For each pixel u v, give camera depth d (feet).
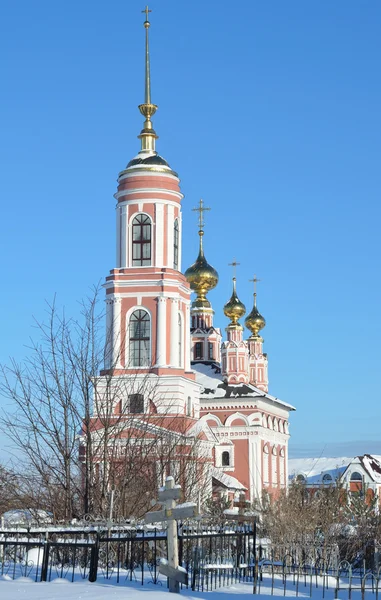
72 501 114.42
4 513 113.60
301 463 408.87
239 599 68.80
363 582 77.25
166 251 219.82
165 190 220.84
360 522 119.96
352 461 353.72
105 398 141.18
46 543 76.64
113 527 86.33
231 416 296.71
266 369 358.02
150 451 135.03
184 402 215.92
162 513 72.74
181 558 77.05
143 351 216.54
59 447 114.62
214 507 155.22
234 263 350.43
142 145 227.61
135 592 68.59
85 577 78.33
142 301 217.77
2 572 81.76
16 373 117.08
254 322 367.86
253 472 292.20
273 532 115.96
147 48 230.27
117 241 223.10
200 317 342.03
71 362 117.80
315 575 90.53
